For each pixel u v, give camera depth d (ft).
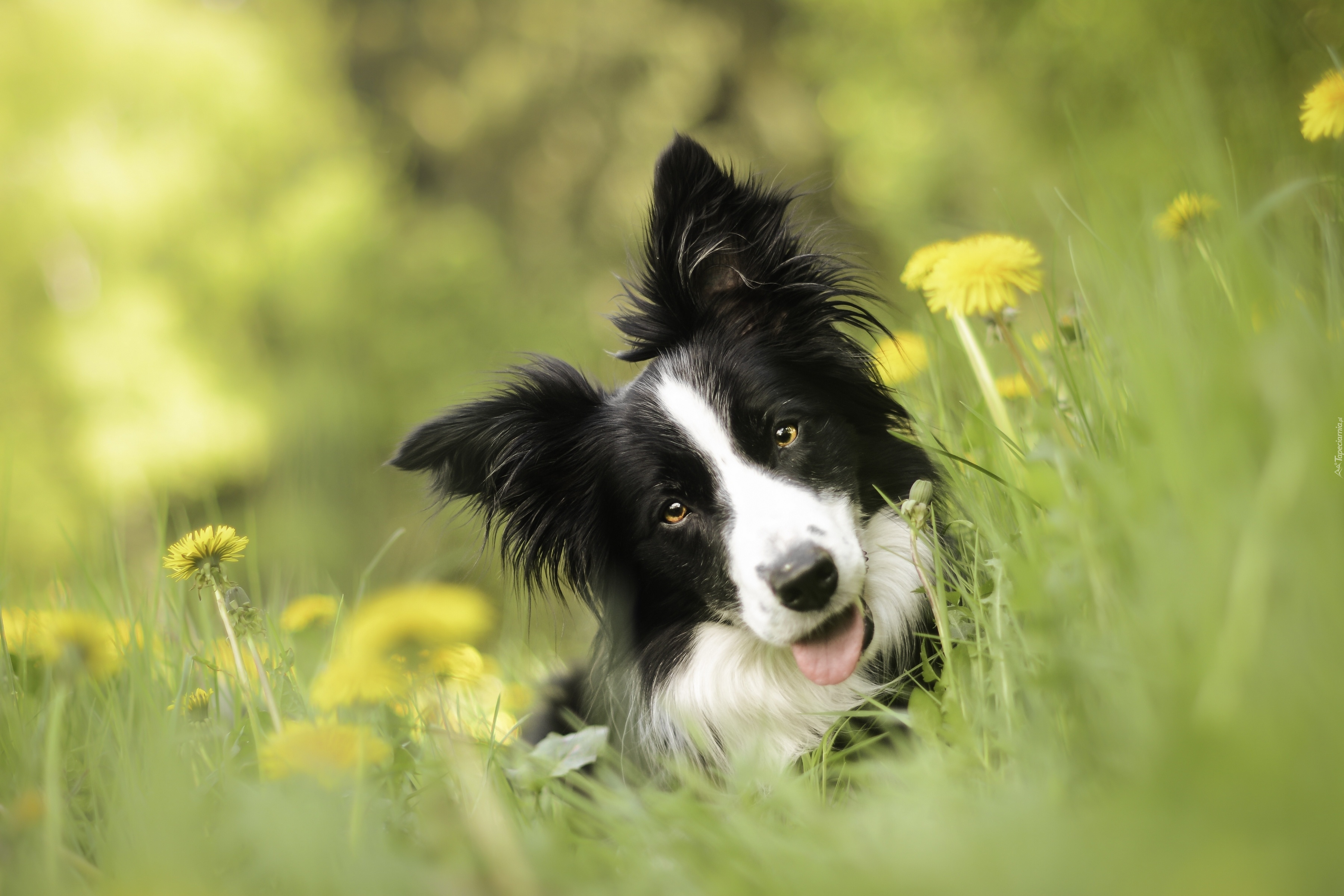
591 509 10.30
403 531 9.86
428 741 6.40
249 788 5.32
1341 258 6.52
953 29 27.22
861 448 9.56
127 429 34.60
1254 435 4.07
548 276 47.11
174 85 39.06
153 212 37.37
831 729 7.55
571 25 48.67
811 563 8.07
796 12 42.32
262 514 30.45
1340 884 3.06
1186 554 4.16
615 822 5.62
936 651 8.50
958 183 26.58
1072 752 4.78
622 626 10.26
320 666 7.81
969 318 9.70
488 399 10.12
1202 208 7.13
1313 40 10.03
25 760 6.05
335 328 41.37
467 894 4.58
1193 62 11.21
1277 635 3.68
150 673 6.91
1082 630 5.22
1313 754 3.37
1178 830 3.31
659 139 46.34
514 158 50.08
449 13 52.70
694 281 10.15
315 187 42.27
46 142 37.52
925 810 4.68
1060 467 5.58
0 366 35.29
